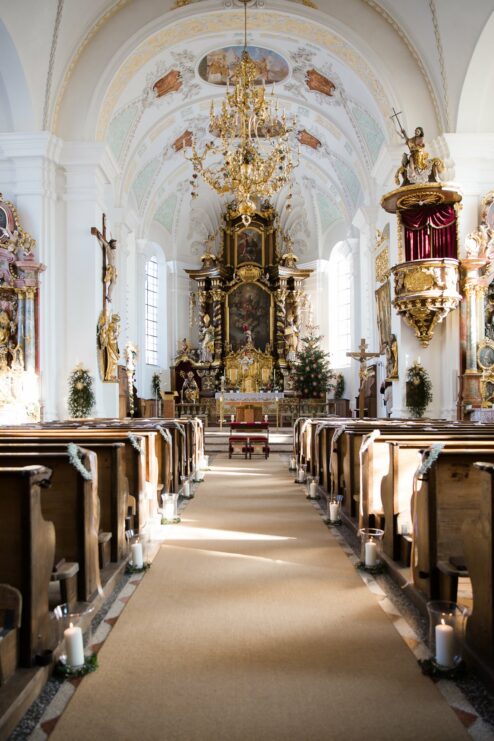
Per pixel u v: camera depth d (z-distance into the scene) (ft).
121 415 55.72
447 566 12.19
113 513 16.39
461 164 42.83
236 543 19.95
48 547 10.84
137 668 10.87
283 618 13.25
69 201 46.11
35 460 12.96
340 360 76.95
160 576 16.31
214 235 83.20
